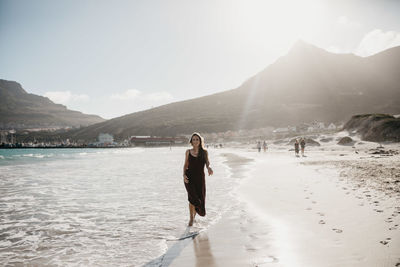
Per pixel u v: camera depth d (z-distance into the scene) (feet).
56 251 16.19
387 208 20.67
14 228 20.94
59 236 18.93
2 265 14.21
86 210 26.43
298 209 22.74
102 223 21.84
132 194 34.58
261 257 13.55
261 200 27.40
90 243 17.39
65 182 48.01
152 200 30.58
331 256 12.95
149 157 162.71
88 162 117.08
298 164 64.44
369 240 14.61
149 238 17.88
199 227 19.58
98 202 30.14
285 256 13.42
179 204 28.35
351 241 14.67
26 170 77.10
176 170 69.92
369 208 21.11
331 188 30.81
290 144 225.97
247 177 46.68
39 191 38.37
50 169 79.82
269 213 22.12
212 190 34.78
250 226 18.99
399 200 22.79
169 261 13.91
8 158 177.27
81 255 15.47
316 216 20.18
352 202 23.52
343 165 54.24
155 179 50.26
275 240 15.83
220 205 26.20
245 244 15.57
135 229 19.95
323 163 62.44
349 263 12.04
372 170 42.60
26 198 33.12
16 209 27.25
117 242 17.39
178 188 39.01
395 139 138.72
